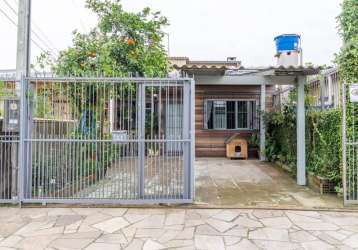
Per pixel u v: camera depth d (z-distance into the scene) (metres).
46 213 4.22
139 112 4.70
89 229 3.66
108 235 3.49
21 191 4.52
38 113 4.67
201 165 8.62
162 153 4.67
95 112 4.77
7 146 4.67
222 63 11.23
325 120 5.50
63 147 4.65
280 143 8.55
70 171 4.66
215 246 3.20
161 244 3.25
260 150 9.49
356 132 4.76
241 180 6.53
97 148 4.67
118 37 6.30
